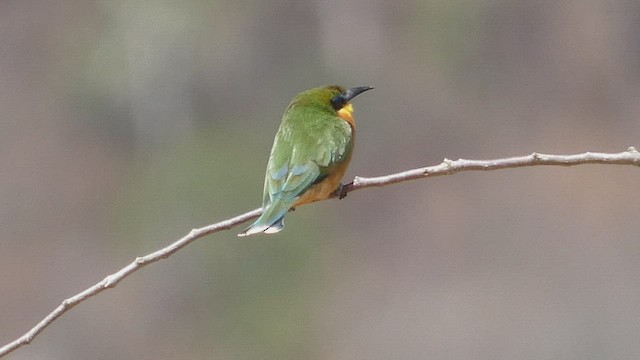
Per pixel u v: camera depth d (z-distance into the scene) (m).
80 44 20.02
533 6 20.39
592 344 15.50
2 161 19.23
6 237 18.31
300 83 20.06
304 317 16.39
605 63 20.19
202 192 18.20
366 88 7.21
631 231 17.12
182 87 19.69
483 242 17.30
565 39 20.31
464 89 19.91
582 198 17.78
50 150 19.41
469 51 20.12
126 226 18.23
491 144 19.25
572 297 16.17
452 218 17.69
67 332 16.77
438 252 17.23
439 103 19.64
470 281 16.66
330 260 17.06
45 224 18.56
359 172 18.84
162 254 5.93
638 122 19.62
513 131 19.52
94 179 19.00
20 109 19.78
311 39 20.27
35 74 20.02
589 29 20.33
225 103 19.80
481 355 15.61
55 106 19.75
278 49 20.16
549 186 18.11
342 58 20.12
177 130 19.47
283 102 19.94
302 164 6.54
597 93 20.02
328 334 16.27
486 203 17.88
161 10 19.81
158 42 19.72
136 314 16.77
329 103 7.01
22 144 19.47
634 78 20.09
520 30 20.33
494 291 16.41
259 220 6.25
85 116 19.64
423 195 18.16
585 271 16.56
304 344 16.25
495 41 20.25
